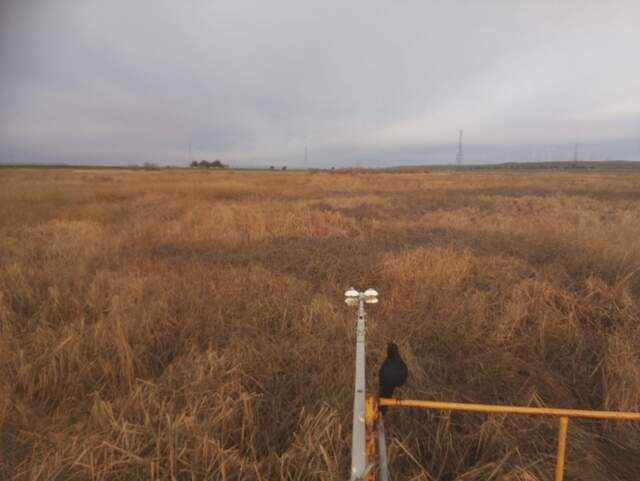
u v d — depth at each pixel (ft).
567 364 11.44
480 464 7.69
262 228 28.43
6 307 14.10
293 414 9.02
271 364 10.73
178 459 7.31
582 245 20.39
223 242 24.91
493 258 19.31
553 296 14.71
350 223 32.19
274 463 7.43
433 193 65.62
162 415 8.53
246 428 8.45
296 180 103.45
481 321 13.20
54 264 19.42
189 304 14.42
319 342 11.78
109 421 8.38
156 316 13.26
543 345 12.11
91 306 14.19
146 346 11.76
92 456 7.38
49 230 28.58
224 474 6.93
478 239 23.66
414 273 17.43
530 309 14.17
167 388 9.54
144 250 22.82
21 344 12.09
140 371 10.90
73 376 10.27
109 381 10.37
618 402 9.18
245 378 10.02
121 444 7.79
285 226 29.81
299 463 7.30
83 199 50.65
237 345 11.40
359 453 4.90
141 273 18.03
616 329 12.96
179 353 11.89
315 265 19.81
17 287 15.97
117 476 7.23
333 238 26.08
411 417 8.71
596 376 10.91
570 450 7.96
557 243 21.44
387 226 30.50
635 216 34.01
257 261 20.83
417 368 10.20
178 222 31.89
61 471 7.38
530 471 7.39
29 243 23.90
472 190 71.87
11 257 21.33
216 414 8.52
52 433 8.67
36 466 7.47
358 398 5.06
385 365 5.30
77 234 27.14
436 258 18.92
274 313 14.08
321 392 9.43
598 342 12.10
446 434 8.13
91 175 118.73
